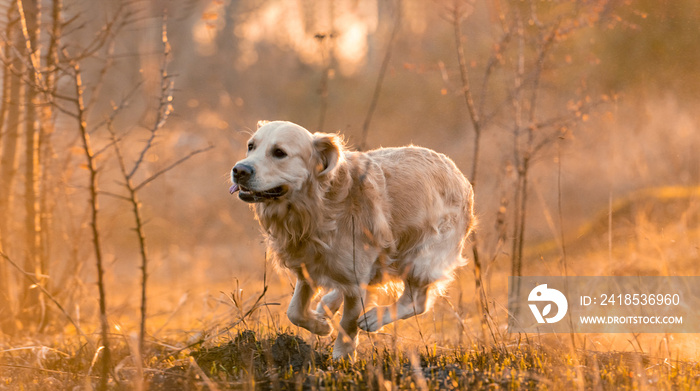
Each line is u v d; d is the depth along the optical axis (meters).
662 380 4.46
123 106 5.35
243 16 24.05
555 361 4.83
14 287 7.83
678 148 12.30
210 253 12.98
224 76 22.64
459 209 5.75
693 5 13.84
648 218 10.57
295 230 4.95
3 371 5.03
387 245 5.14
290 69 24.23
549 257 10.76
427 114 21.33
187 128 14.98
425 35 21.59
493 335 5.34
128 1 6.11
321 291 5.84
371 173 5.14
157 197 14.92
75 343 6.02
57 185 7.37
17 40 6.47
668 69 13.97
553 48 8.52
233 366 4.84
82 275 8.41
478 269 5.59
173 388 4.38
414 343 5.55
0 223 6.93
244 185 4.72
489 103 15.25
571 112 7.99
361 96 23.09
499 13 7.96
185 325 7.51
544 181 13.01
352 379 4.38
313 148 4.88
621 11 13.84
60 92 7.06
